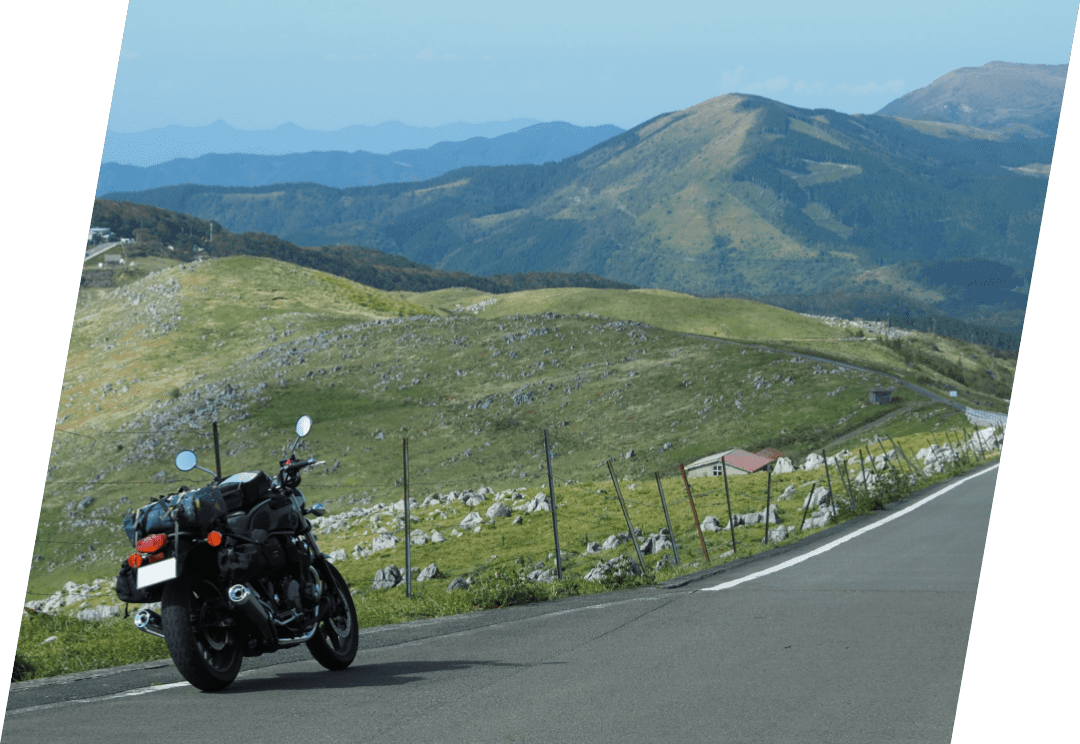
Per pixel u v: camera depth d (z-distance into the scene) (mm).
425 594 13531
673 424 120688
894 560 15930
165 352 193750
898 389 114125
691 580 14289
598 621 10406
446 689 7008
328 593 7934
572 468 114250
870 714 6254
